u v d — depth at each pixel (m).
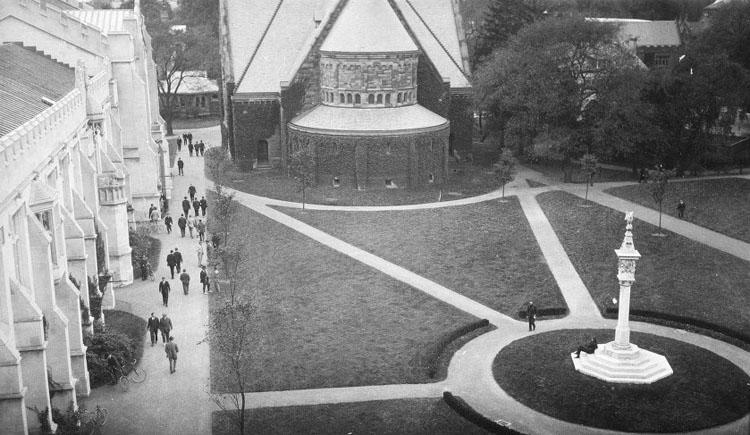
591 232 86.00
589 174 103.50
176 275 74.75
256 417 48.91
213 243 76.31
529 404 50.34
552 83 107.31
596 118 107.75
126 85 87.44
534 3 141.25
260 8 124.31
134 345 58.09
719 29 117.88
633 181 108.94
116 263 71.69
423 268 75.88
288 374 54.78
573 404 50.03
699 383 52.53
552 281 72.50
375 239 84.44
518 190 104.88
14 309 42.62
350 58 107.31
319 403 50.72
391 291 70.12
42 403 43.94
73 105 59.84
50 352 47.12
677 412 48.88
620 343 54.53
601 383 52.53
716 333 61.53
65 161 57.78
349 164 105.44
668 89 108.38
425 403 50.72
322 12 121.31
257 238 85.25
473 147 134.50
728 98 107.06
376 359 57.06
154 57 144.62
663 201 97.50
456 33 128.75
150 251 81.62
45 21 80.75
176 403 50.88
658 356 55.75
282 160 115.69
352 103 108.94
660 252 79.50
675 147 108.81
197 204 92.25
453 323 63.50
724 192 100.62
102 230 65.06
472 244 82.62
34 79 65.00
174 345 54.88
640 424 47.59
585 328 62.38
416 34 120.56
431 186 107.56
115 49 86.38
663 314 64.06
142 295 69.88
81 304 55.03
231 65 120.31
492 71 113.44
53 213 49.97
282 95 113.19
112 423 48.22
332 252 80.31
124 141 88.31
